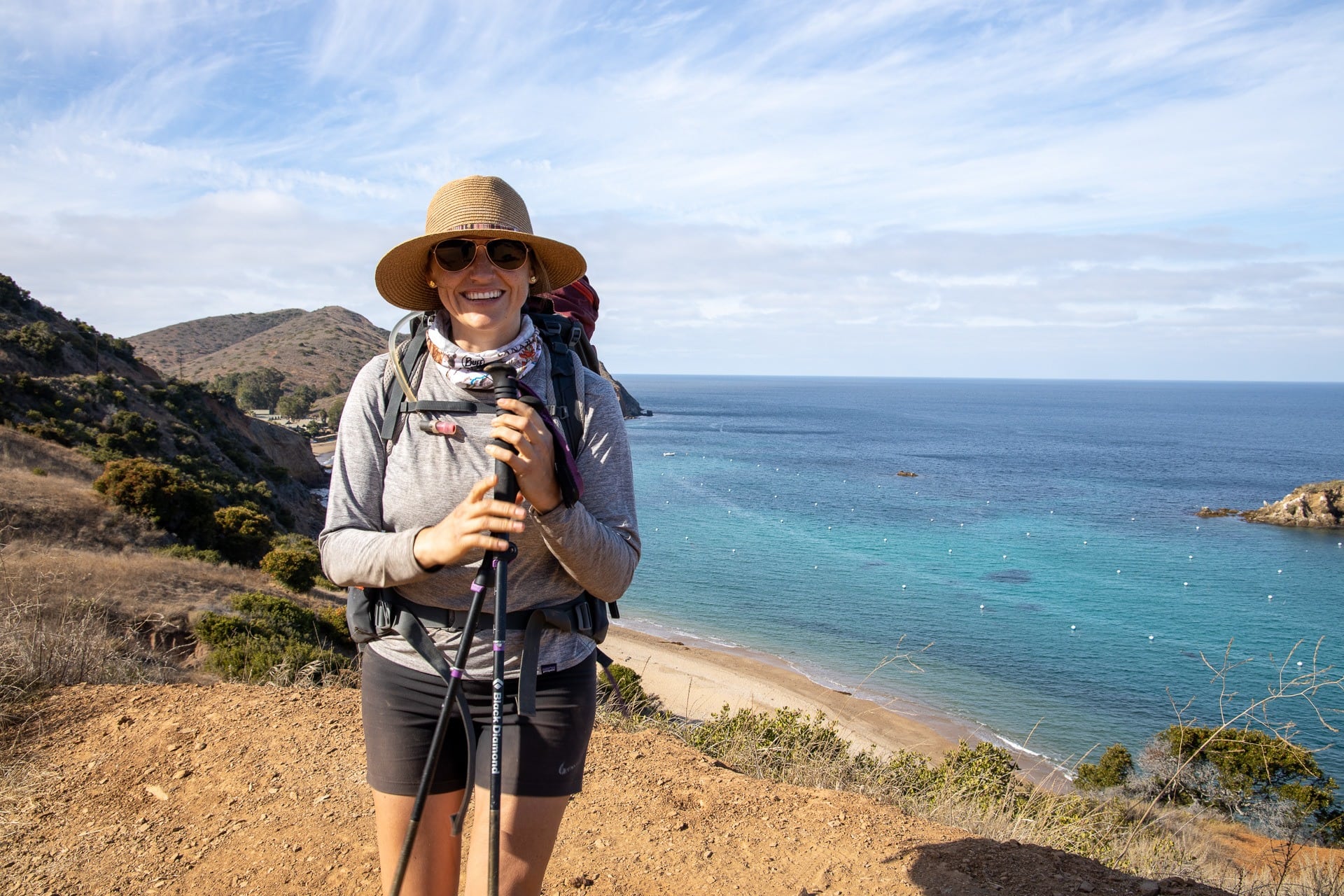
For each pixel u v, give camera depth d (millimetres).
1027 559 57094
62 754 3938
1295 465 125500
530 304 2238
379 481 1917
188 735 4062
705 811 3607
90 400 43750
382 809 1891
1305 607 45969
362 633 1893
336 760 3812
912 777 5551
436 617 1848
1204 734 9867
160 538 26688
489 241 1873
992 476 103375
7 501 24312
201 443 49250
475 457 1851
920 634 39625
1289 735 4832
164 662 7957
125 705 4441
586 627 1893
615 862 3158
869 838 3383
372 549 1746
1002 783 5648
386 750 1875
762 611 43344
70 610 5945
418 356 1937
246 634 13828
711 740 5707
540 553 1846
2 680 4500
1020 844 3379
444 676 1813
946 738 25484
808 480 94688
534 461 1642
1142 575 53031
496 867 1632
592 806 3613
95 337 54531
